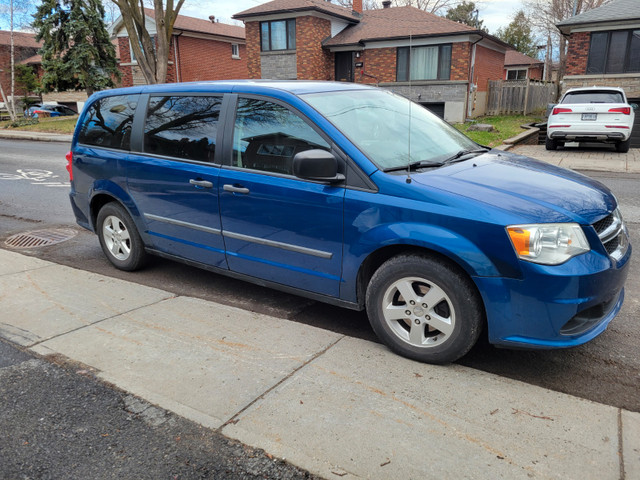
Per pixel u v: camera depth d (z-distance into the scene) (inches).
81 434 103.3
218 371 124.8
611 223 123.4
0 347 138.9
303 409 108.8
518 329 114.0
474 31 888.9
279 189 141.0
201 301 168.4
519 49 1899.6
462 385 117.1
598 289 112.7
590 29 732.7
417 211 119.7
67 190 385.4
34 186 402.6
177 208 170.1
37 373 125.8
